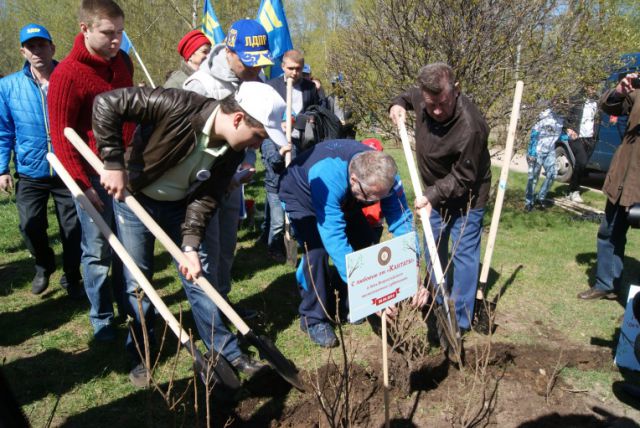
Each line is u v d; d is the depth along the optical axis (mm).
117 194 2438
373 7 6102
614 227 4211
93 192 3025
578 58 5785
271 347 2584
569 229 6488
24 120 3846
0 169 4016
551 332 3838
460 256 3602
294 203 3311
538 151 7387
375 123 6637
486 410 2906
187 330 3668
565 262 5270
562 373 3295
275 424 2748
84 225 3223
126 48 6426
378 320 3736
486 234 6215
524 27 5707
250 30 3111
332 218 2922
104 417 2773
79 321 3801
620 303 4336
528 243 5859
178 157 2465
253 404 2881
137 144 2525
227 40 3215
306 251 3402
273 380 3004
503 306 4242
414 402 2980
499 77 5867
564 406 2986
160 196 2664
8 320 3801
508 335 3756
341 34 6590
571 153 9352
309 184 3051
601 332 3840
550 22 5828
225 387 2686
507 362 3400
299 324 3836
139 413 2809
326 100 5738
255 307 4102
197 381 3043
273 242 5059
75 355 3348
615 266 4312
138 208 2451
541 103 5973
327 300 3660
